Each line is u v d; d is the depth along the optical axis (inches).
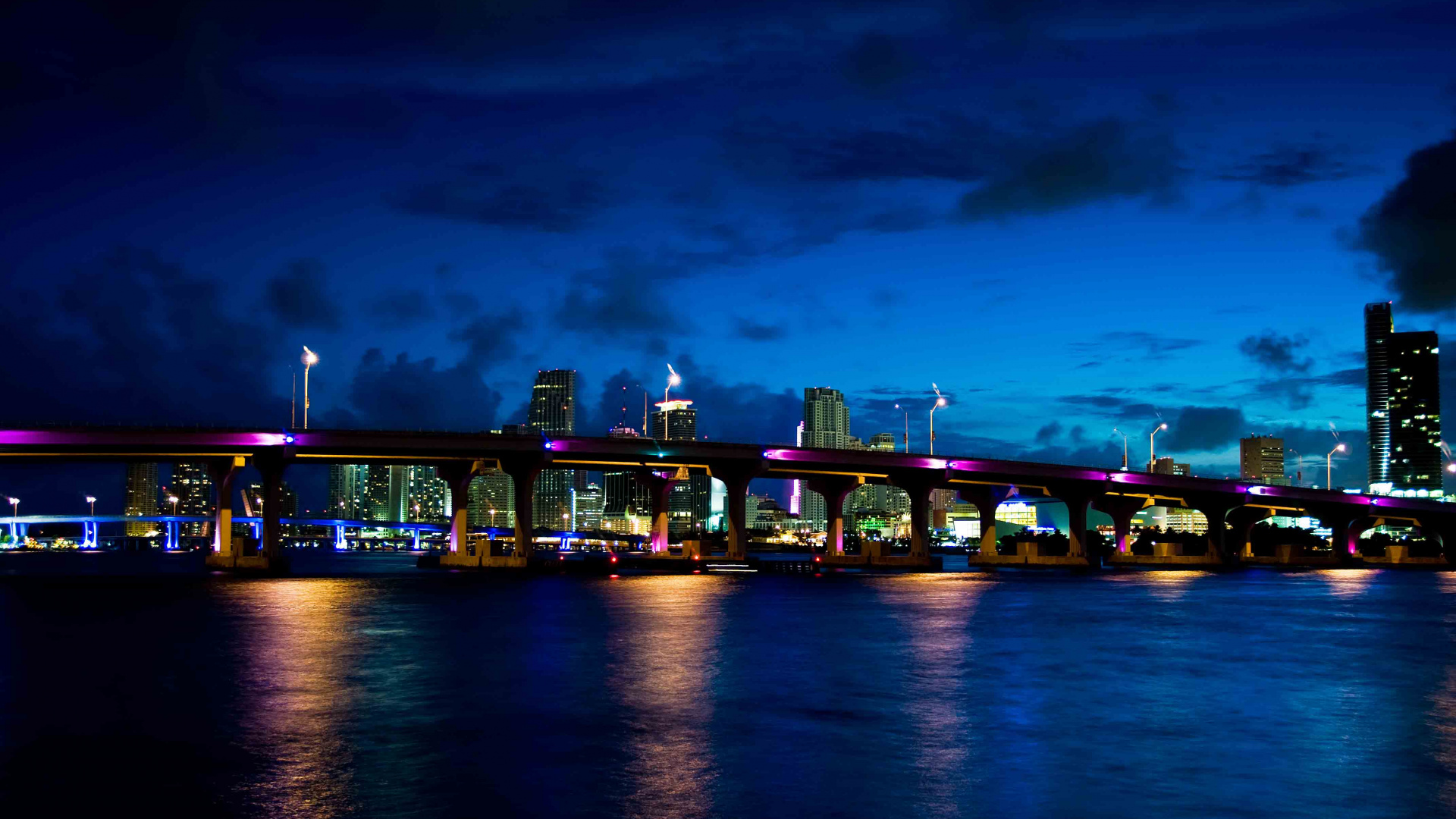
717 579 6314.0
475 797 1227.2
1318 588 5551.2
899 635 2888.8
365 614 3508.9
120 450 5561.0
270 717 1678.2
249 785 1277.1
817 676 2107.5
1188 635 2947.8
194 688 1951.3
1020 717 1705.2
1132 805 1205.7
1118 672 2210.9
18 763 1382.9
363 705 1775.3
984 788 1273.4
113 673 2140.7
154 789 1261.1
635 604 4020.7
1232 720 1695.4
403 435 6112.2
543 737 1534.2
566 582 5826.8
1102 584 5940.0
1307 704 1845.5
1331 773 1352.1
